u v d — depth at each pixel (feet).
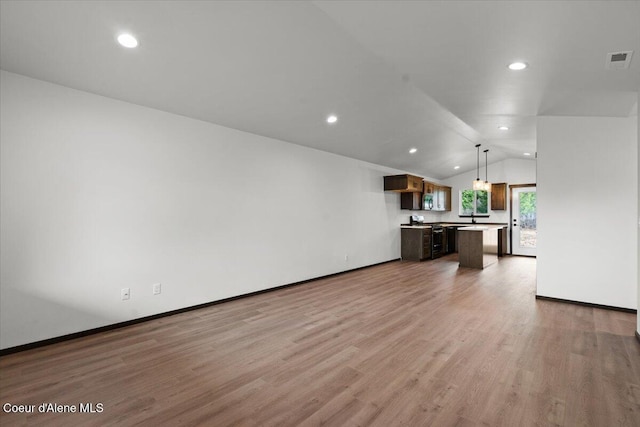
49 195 9.91
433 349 9.52
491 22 7.28
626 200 13.12
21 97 9.45
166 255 12.59
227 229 14.67
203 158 13.79
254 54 9.82
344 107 14.62
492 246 27.22
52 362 8.75
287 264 17.53
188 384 7.66
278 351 9.46
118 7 7.41
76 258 10.43
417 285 17.89
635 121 12.97
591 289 13.71
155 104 11.99
